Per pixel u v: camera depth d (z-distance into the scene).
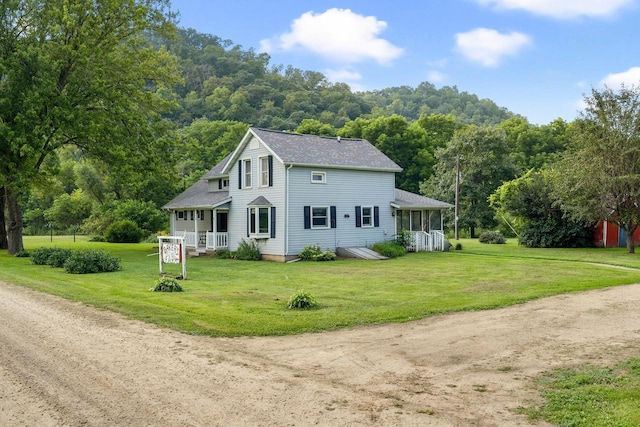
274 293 14.13
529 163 64.94
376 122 62.53
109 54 28.78
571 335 9.13
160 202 50.78
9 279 16.94
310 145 28.86
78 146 30.27
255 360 7.68
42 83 25.31
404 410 5.66
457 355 7.94
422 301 12.69
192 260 26.47
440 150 52.81
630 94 29.16
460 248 32.56
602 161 28.77
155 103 31.58
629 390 6.24
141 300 12.69
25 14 27.59
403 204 30.92
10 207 29.05
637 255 27.44
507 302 12.41
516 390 6.32
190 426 5.24
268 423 5.30
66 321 10.30
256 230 26.95
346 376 6.91
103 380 6.69
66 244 40.25
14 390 6.29
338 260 25.70
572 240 34.75
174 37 32.59
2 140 26.48
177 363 7.48
